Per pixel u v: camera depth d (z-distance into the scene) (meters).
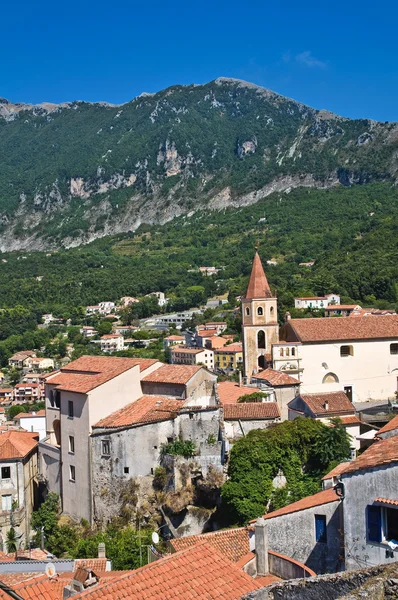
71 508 64.50
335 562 31.36
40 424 110.12
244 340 100.75
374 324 93.00
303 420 57.16
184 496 57.44
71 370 72.69
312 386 89.19
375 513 26.38
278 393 78.38
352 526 27.05
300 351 88.94
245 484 53.75
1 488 66.31
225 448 58.16
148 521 57.62
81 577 31.75
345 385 90.12
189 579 20.48
